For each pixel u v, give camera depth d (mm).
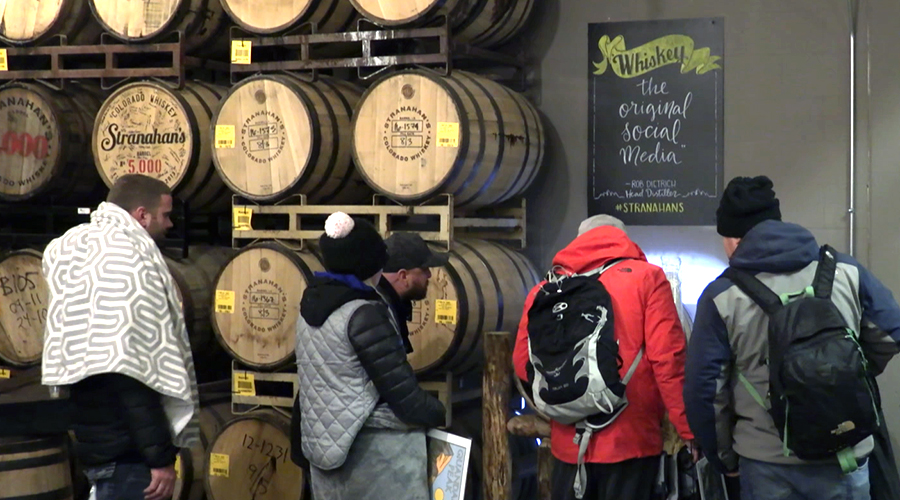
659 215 8828
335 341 5504
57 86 8852
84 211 9352
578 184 9086
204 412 8523
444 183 7465
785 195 8477
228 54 9109
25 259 8664
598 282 5828
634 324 5770
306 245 8211
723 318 5074
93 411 5684
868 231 8227
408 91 7633
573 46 9078
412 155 7598
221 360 9148
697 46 8695
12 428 6621
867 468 5035
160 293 5816
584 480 5797
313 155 7785
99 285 5633
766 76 8523
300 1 8086
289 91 7891
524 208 9016
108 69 8516
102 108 8539
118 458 5770
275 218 8961
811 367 4684
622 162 8930
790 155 8461
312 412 5598
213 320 8078
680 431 5648
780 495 4992
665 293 5836
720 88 8648
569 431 5918
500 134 7871
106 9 8516
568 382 5617
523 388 7008
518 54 9203
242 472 7988
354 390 5531
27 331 8648
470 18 8055
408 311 6461
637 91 8883
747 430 5105
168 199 6273
